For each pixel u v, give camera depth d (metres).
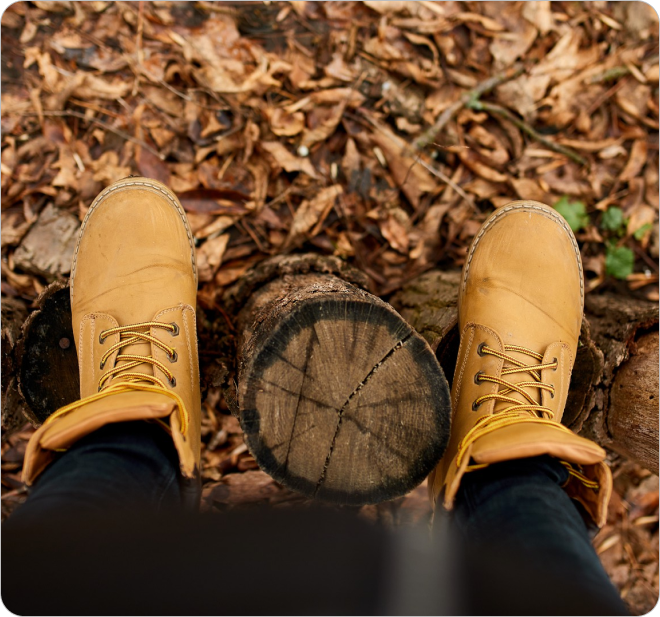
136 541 0.70
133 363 1.06
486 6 1.66
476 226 1.68
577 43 1.69
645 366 1.24
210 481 1.57
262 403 0.85
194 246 1.43
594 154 1.72
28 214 1.51
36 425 1.33
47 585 0.66
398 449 0.91
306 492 0.93
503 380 1.10
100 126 1.55
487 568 0.73
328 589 0.67
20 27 1.53
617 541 1.71
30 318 1.27
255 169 1.58
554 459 0.94
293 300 0.95
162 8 1.55
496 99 1.69
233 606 0.65
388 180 1.65
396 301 1.63
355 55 1.62
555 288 1.30
